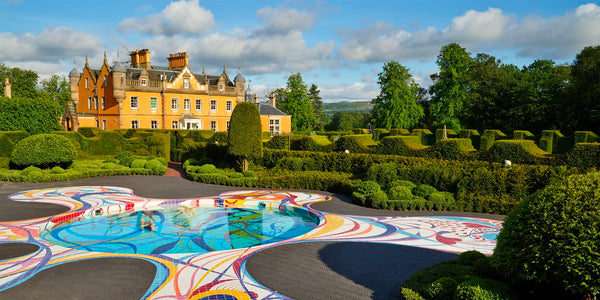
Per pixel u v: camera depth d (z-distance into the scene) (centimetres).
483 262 676
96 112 5178
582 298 520
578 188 537
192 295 689
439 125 5581
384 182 1711
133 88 4759
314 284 739
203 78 5688
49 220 1233
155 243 1060
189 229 1227
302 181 1902
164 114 5047
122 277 770
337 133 6278
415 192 1515
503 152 1712
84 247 1012
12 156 2138
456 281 627
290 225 1289
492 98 5297
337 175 1984
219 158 2788
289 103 7312
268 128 6281
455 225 1202
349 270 816
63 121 5159
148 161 2523
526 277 539
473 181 1511
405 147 2069
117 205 1468
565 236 512
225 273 796
